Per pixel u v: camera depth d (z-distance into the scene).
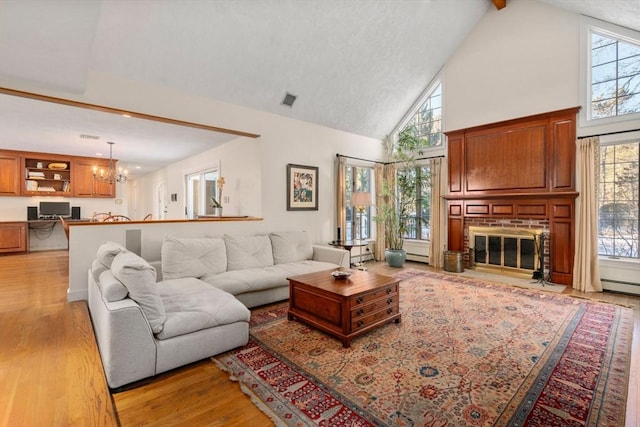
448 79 5.79
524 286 4.39
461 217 5.56
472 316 3.21
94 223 3.49
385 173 6.76
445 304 3.60
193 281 3.13
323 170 5.69
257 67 4.14
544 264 4.66
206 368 2.24
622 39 4.15
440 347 2.52
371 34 4.52
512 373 2.13
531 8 4.84
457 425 1.62
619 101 4.20
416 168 6.34
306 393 1.91
